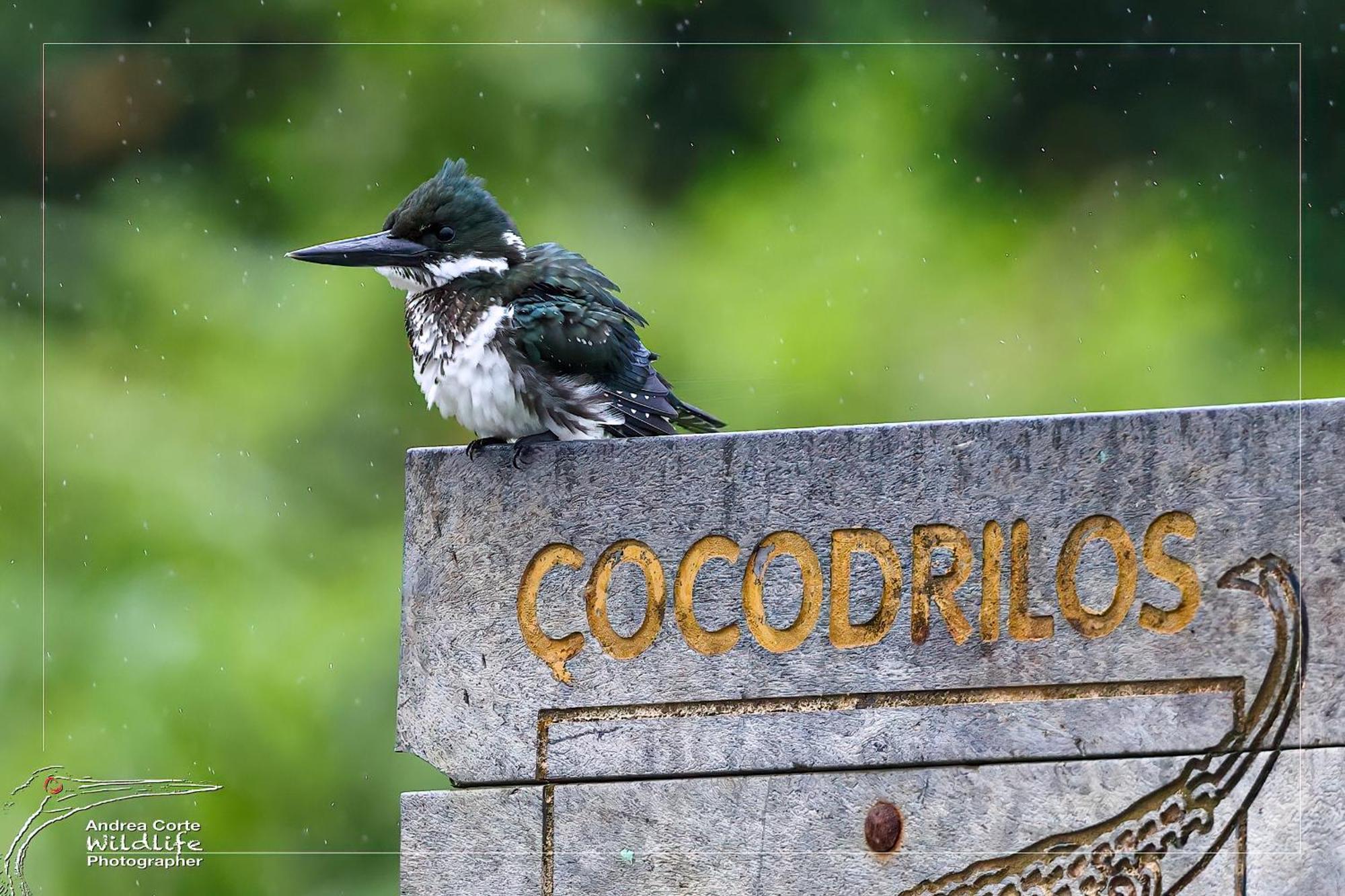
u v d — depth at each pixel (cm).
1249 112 1616
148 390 1374
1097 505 630
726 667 642
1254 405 629
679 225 1477
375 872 1191
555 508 655
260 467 1323
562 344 768
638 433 789
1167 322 1466
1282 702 621
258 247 1446
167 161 1500
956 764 631
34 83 1520
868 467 639
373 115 1481
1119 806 624
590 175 1489
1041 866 625
